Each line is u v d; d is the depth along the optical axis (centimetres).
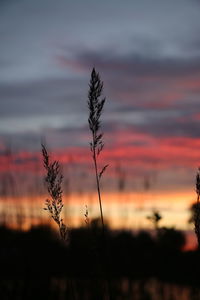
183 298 523
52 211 306
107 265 282
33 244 945
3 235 1042
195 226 319
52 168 309
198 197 318
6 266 1045
